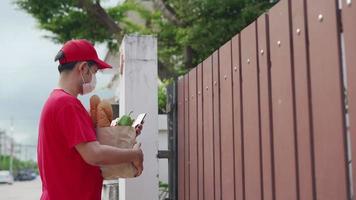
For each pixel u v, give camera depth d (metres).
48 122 2.55
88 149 2.49
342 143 1.85
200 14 9.32
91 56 2.72
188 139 4.27
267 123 2.57
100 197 2.74
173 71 10.94
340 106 1.86
